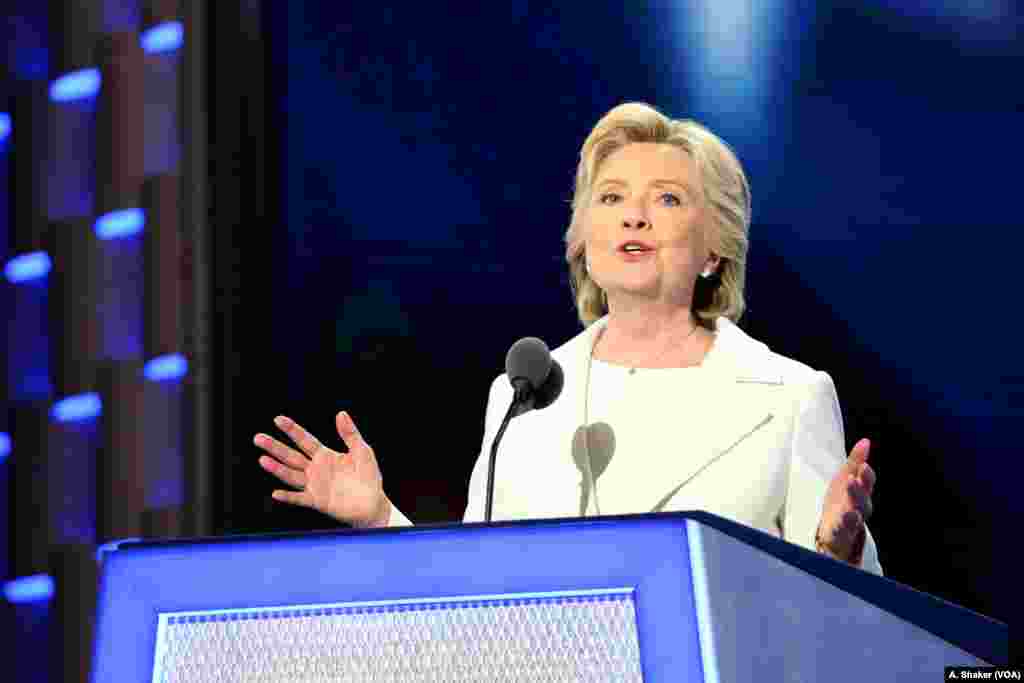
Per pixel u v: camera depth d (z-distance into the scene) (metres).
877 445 9.68
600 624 3.05
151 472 11.86
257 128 11.58
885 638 3.14
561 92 10.68
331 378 11.10
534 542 3.13
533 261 10.66
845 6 9.95
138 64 12.46
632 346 6.91
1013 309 9.47
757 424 6.33
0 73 12.77
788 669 3.00
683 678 2.95
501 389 6.98
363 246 11.14
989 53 9.62
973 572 9.47
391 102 11.17
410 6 11.21
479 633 3.09
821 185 9.91
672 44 10.38
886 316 9.73
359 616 3.14
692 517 3.11
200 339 11.48
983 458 9.48
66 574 12.02
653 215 6.79
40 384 12.41
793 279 9.90
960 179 9.64
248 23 11.71
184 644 3.16
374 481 5.41
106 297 12.34
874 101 9.84
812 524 6.10
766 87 10.09
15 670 11.90
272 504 11.30
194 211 11.62
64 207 12.62
